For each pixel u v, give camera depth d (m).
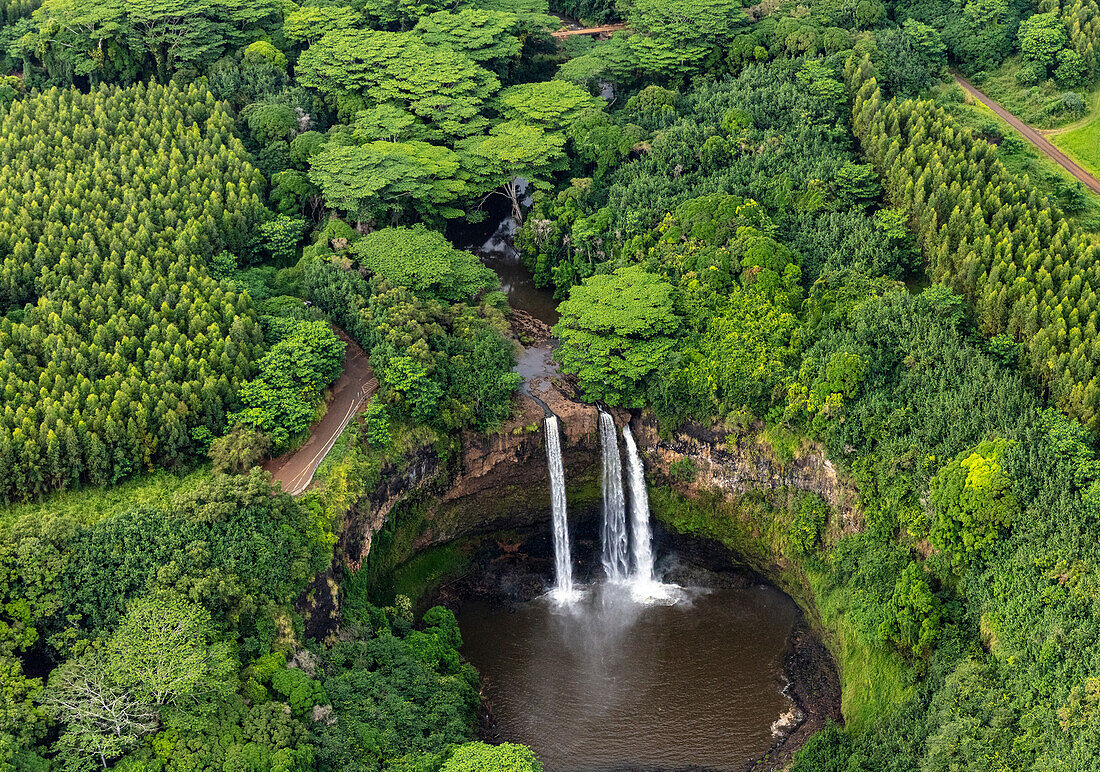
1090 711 107.25
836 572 141.00
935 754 114.19
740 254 162.25
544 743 130.88
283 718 109.56
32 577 110.00
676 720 133.50
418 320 152.38
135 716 104.12
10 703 101.00
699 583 155.50
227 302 147.88
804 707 134.62
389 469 142.62
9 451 123.62
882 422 139.25
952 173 166.62
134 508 120.88
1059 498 122.50
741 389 148.88
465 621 147.75
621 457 158.25
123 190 164.50
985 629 121.56
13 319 143.88
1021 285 145.12
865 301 152.38
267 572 120.12
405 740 118.56
